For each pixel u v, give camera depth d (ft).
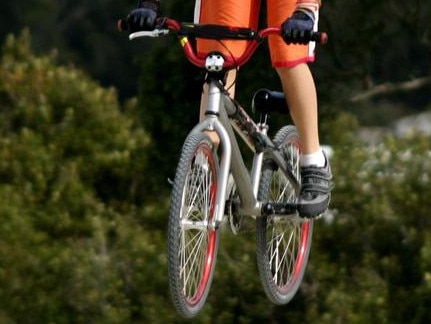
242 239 62.39
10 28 164.96
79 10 167.22
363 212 62.49
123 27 36.27
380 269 61.93
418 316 60.34
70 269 62.18
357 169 63.16
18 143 71.10
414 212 62.64
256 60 67.46
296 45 37.60
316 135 38.42
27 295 62.39
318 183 38.34
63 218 66.69
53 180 70.28
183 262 35.60
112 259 62.90
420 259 61.00
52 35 164.96
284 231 41.83
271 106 39.50
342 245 62.80
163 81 71.61
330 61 70.95
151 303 61.62
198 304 36.91
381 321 59.82
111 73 164.35
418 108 124.67
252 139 38.70
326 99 70.23
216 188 35.94
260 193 39.34
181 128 71.05
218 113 36.09
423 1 70.79
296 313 61.57
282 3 37.52
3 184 69.56
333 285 61.57
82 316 61.87
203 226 35.78
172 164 71.20
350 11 70.08
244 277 61.72
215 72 36.22
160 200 70.54
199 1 38.14
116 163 71.61
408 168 63.41
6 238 64.54
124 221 66.13
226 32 35.96
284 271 42.01
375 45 70.85
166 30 36.19
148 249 63.00
